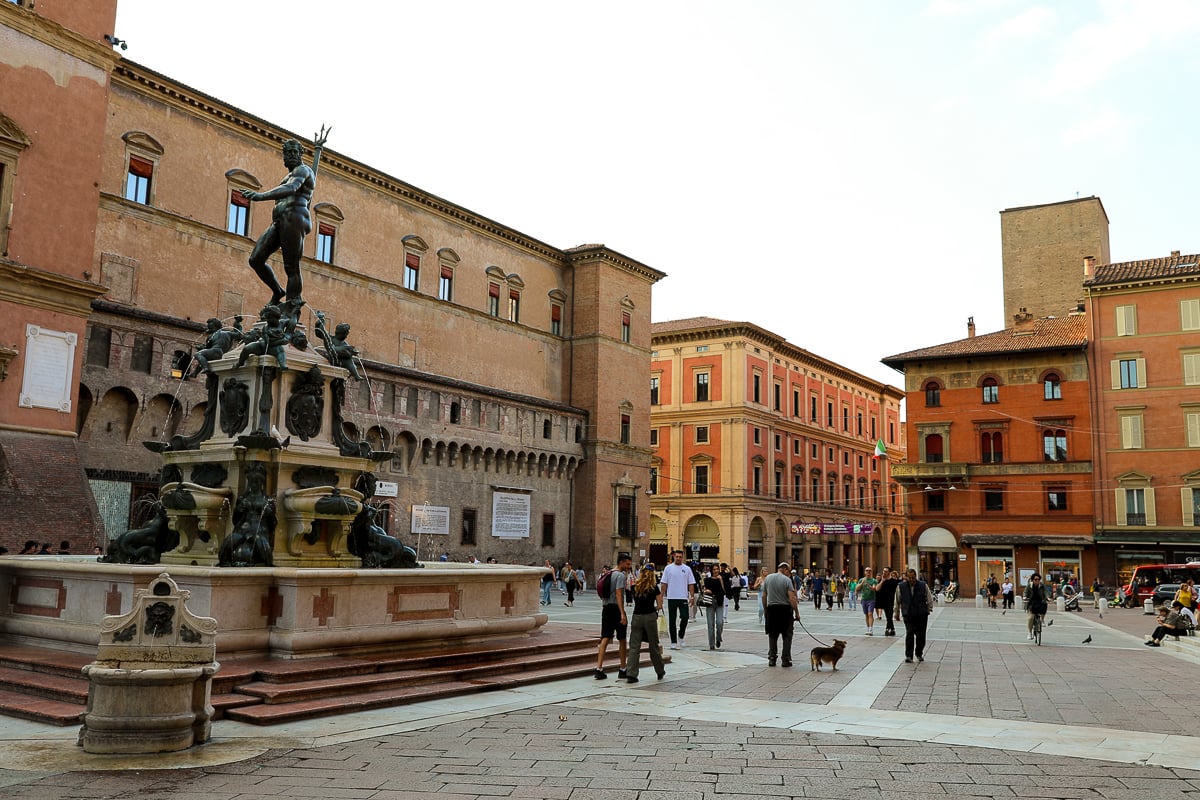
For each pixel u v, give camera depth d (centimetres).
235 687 1141
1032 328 6862
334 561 1516
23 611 1408
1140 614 4706
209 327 1648
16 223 3003
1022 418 6444
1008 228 7825
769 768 889
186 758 887
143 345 3747
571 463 6184
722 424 7831
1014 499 6372
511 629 1667
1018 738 1066
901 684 1569
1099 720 1219
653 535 8125
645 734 1053
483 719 1123
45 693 1108
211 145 4356
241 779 817
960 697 1420
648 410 6875
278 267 4562
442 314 5550
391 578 1402
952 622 3700
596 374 6391
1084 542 6053
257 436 1464
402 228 5384
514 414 5716
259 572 1267
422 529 4944
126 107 4000
